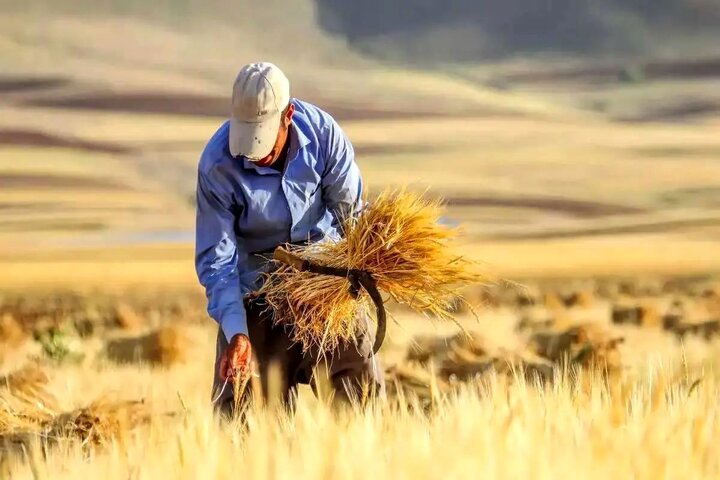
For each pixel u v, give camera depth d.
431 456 12.20
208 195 17.83
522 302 110.12
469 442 12.62
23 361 50.19
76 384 31.92
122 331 76.19
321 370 18.31
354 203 18.22
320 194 18.14
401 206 17.81
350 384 18.14
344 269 17.78
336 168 17.95
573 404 15.59
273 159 17.64
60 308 113.38
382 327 17.77
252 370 17.70
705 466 12.59
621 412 14.52
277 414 15.68
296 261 17.80
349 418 15.04
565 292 133.62
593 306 107.38
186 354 49.44
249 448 12.98
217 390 18.19
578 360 32.47
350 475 11.92
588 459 12.38
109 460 13.74
